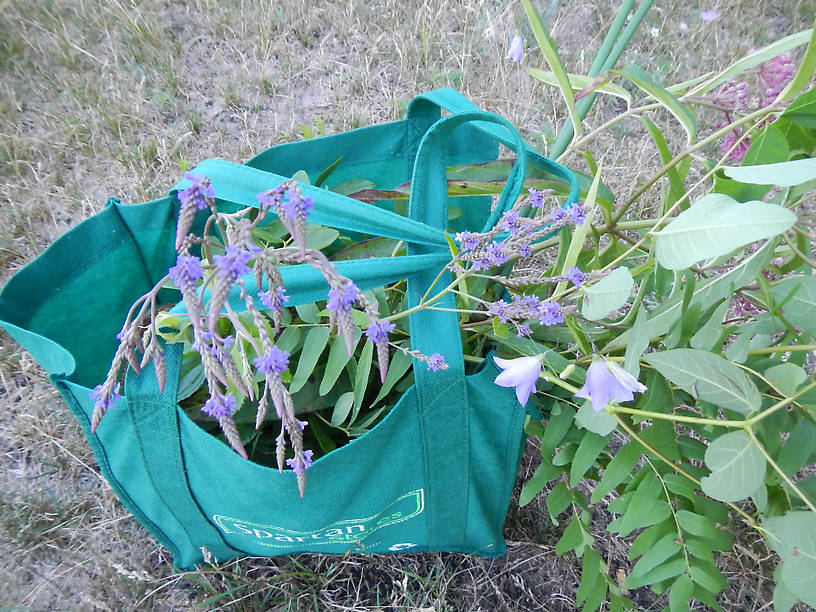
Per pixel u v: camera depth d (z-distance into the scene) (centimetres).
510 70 206
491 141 111
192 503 90
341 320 49
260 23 215
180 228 50
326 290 72
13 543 120
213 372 50
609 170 180
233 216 56
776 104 74
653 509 82
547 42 75
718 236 61
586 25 226
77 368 99
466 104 94
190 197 50
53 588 116
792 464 75
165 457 82
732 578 122
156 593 116
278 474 77
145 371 75
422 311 79
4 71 196
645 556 83
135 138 184
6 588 115
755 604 118
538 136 181
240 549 105
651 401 81
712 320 80
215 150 184
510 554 123
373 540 104
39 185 169
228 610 113
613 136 194
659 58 212
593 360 68
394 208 117
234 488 83
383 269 75
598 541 126
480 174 97
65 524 123
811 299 75
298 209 49
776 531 66
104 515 123
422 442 85
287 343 89
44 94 193
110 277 99
